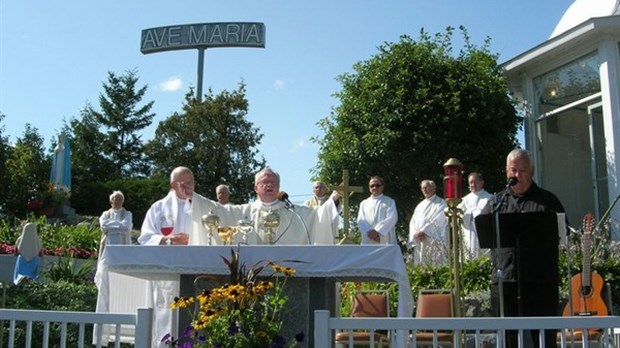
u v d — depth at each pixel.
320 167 15.84
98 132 45.81
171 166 31.89
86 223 19.23
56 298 9.63
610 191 13.27
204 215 6.28
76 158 44.59
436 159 15.15
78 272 12.20
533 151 15.59
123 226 13.00
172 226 7.21
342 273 5.23
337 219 6.36
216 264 5.39
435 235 10.64
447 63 15.68
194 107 31.73
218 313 4.67
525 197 5.52
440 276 9.18
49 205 20.70
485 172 15.35
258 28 30.95
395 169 15.16
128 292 7.08
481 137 15.31
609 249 9.34
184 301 4.94
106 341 6.20
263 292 4.75
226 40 31.05
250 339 4.62
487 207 5.64
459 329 3.94
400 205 15.38
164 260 5.47
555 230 5.06
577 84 14.49
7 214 23.59
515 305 5.28
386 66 15.65
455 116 15.12
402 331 4.58
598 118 14.02
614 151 13.23
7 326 7.93
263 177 6.35
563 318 3.91
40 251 11.84
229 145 31.91
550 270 5.07
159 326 6.73
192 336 4.78
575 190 14.55
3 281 5.92
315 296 5.36
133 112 47.41
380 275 5.20
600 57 13.68
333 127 16.09
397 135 15.07
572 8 16.27
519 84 16.52
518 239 5.09
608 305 7.06
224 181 31.66
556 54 14.74
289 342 5.26
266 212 6.30
